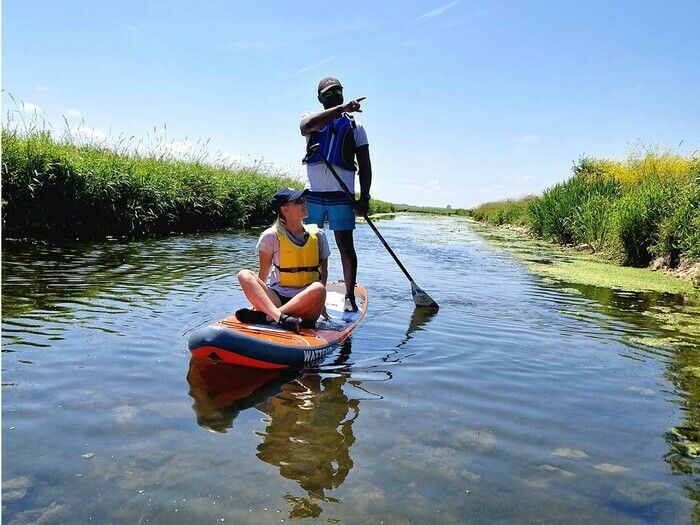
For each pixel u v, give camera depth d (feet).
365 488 7.44
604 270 32.86
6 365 11.55
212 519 6.64
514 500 7.32
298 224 14.70
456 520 6.82
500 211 112.37
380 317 18.01
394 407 10.32
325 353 13.52
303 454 8.31
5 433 8.61
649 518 7.05
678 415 10.47
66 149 38.55
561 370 12.95
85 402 9.90
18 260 25.20
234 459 8.07
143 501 6.95
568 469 8.23
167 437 8.69
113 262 26.05
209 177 51.88
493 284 26.00
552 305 21.04
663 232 32.89
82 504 6.84
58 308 16.39
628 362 13.74
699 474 8.23
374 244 46.34
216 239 41.65
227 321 13.23
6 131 34.78
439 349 14.38
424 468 8.04
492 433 9.36
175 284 21.01
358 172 18.20
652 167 58.80
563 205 53.88
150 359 12.37
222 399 10.35
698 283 27.30
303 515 6.79
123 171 40.37
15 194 33.40
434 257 37.60
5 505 6.76
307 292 14.03
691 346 15.47
